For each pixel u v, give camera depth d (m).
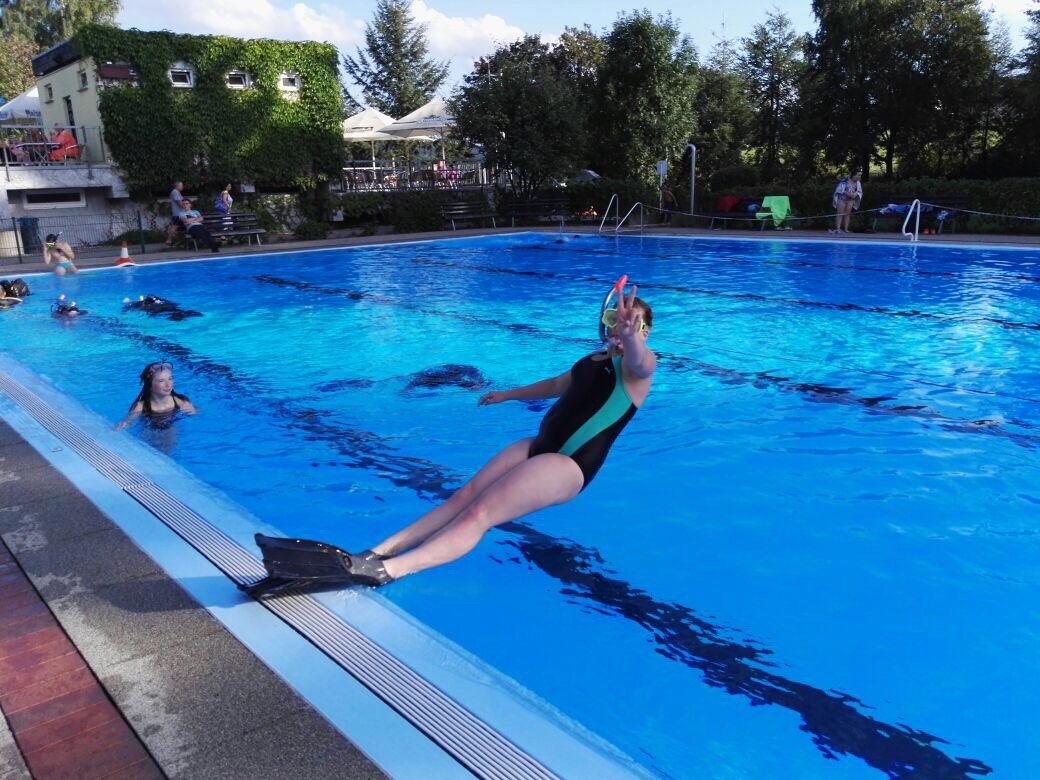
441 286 13.94
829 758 2.61
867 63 27.39
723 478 5.11
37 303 12.80
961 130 27.58
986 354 8.19
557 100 26.08
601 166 30.77
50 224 21.30
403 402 6.95
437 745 2.35
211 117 23.03
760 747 2.66
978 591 3.70
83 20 50.62
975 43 25.67
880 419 6.23
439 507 3.71
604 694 2.96
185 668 2.74
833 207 21.98
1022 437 5.79
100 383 7.78
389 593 3.63
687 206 27.50
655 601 3.63
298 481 5.21
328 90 25.20
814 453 5.52
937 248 16.67
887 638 3.33
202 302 12.63
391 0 55.44
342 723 2.44
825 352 8.44
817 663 3.15
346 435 6.12
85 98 22.45
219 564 3.54
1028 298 11.24
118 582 3.38
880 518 4.50
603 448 3.59
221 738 2.38
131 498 4.38
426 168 29.45
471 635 3.34
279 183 24.95
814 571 3.91
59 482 4.64
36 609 3.16
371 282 14.59
